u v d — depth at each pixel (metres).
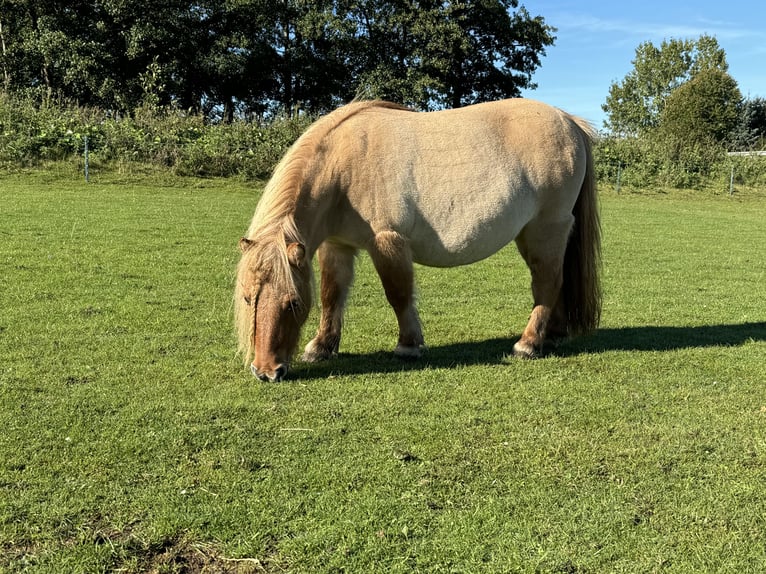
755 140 54.78
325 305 5.54
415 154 5.17
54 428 3.85
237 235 12.29
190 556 2.76
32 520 2.93
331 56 41.06
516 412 4.36
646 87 70.88
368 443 3.81
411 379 5.00
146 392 4.51
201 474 3.38
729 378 5.23
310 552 2.78
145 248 10.52
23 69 33.84
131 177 20.27
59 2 33.81
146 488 3.23
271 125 25.41
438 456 3.67
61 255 9.52
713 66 68.38
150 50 36.28
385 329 6.66
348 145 5.06
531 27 42.41
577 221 6.03
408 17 38.66
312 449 3.71
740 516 3.11
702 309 8.16
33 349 5.38
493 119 5.49
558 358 5.73
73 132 21.20
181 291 7.86
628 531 2.97
